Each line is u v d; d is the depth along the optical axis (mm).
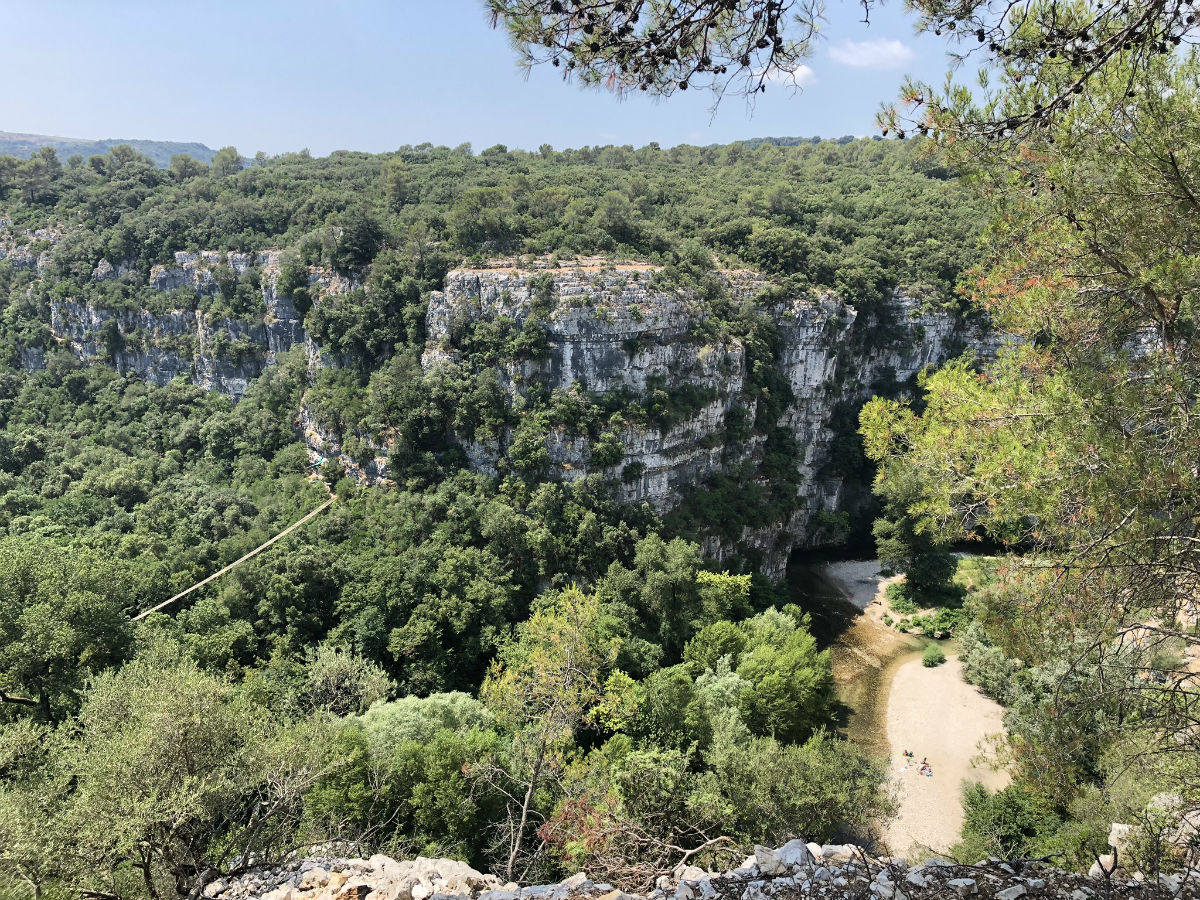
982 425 14461
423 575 49219
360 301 68812
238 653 44719
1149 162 12453
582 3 9500
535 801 25922
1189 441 11211
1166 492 11125
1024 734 23109
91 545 51906
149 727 17234
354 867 15742
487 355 59344
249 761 18234
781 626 47594
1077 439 12109
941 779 39500
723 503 63969
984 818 30484
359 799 24734
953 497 14727
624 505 58594
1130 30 10219
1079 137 13289
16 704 29828
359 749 25828
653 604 49906
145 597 47188
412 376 61031
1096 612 13141
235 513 60000
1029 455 12500
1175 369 11719
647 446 59562
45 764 20641
